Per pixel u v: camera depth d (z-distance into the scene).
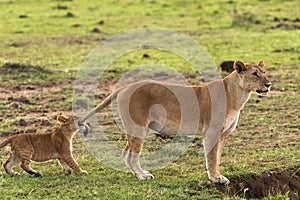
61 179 11.95
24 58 24.45
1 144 12.26
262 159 13.47
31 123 16.44
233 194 11.92
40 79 21.03
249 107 17.80
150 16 32.78
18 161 12.32
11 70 21.53
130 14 33.28
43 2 36.31
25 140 12.26
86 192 11.29
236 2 34.88
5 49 26.17
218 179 11.91
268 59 23.94
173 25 30.53
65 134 12.38
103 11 34.03
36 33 29.47
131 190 11.37
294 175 12.85
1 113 17.48
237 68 12.04
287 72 21.94
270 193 12.23
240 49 25.62
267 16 31.72
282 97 18.81
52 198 11.05
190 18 32.12
